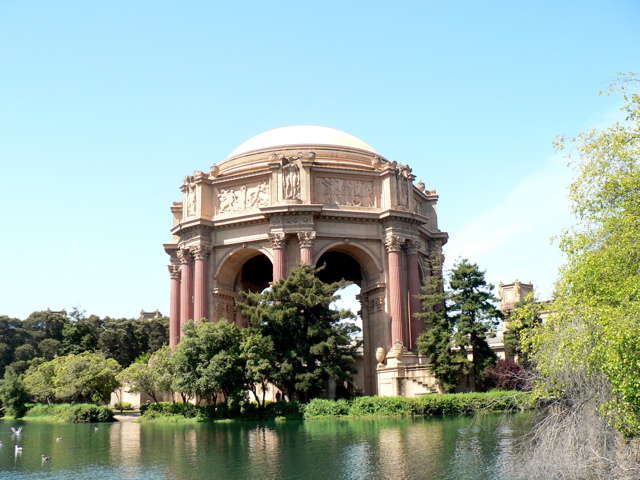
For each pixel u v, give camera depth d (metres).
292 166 72.00
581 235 26.77
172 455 35.00
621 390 20.50
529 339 26.58
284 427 47.97
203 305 73.62
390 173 74.31
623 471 21.66
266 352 56.75
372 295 75.94
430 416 52.38
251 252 76.56
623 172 27.25
